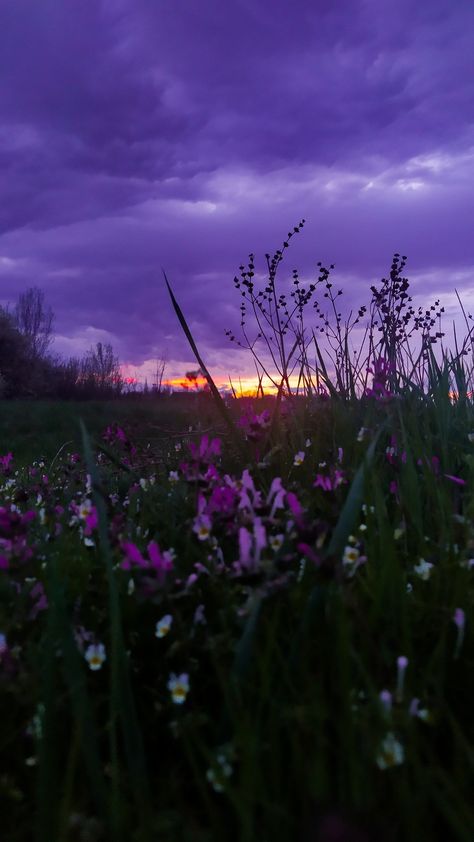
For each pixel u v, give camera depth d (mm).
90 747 1316
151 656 1911
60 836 1143
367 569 2031
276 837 1193
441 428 3262
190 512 2682
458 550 2148
